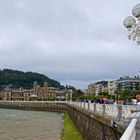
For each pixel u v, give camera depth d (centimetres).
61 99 19762
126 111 2158
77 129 5109
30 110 15988
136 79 17375
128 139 749
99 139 2598
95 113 2948
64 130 5141
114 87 19825
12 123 7062
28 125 6531
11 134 4881
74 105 6875
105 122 2286
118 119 2011
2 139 4309
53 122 7369
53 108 14612
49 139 4288
